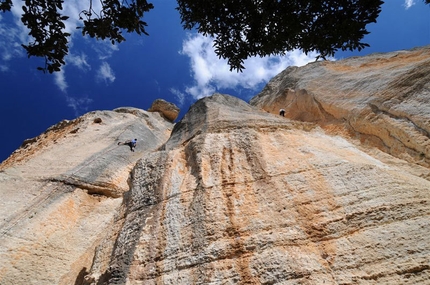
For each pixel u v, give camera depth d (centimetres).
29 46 619
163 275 706
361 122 1373
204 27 739
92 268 859
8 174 1748
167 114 3803
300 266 636
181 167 1101
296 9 666
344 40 660
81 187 1680
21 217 1379
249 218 791
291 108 2061
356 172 859
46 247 1292
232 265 679
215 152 1102
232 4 701
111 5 632
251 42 732
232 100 1758
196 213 842
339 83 1783
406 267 579
